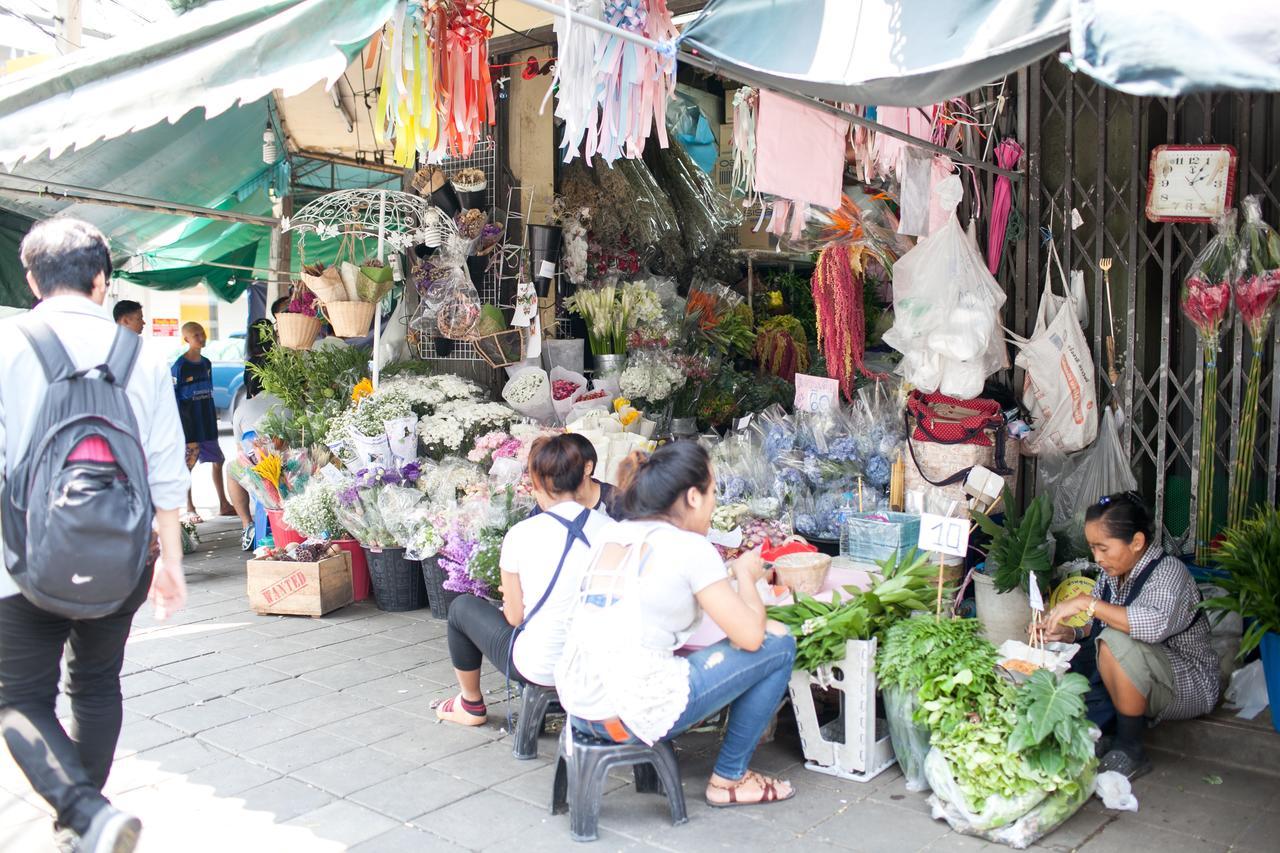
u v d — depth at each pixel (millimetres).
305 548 5699
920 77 3262
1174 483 4586
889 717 3447
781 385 6699
